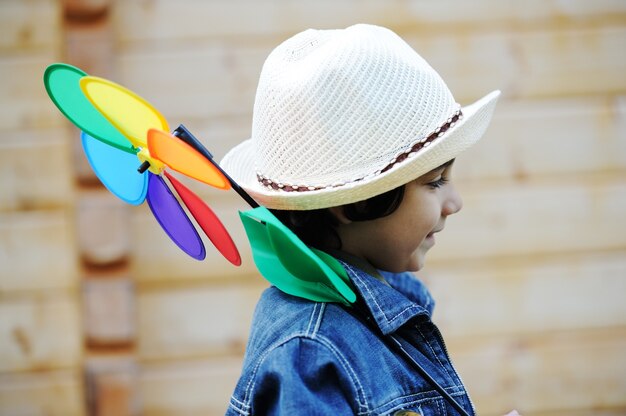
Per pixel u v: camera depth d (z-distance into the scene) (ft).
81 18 7.78
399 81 3.52
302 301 3.65
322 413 3.26
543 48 8.01
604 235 8.13
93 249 7.95
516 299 8.13
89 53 7.77
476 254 8.09
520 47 7.99
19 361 8.01
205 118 7.88
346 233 3.75
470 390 8.14
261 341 3.60
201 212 3.46
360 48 3.52
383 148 3.47
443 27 7.96
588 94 8.06
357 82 3.47
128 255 7.97
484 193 8.05
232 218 7.91
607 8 8.02
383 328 3.59
